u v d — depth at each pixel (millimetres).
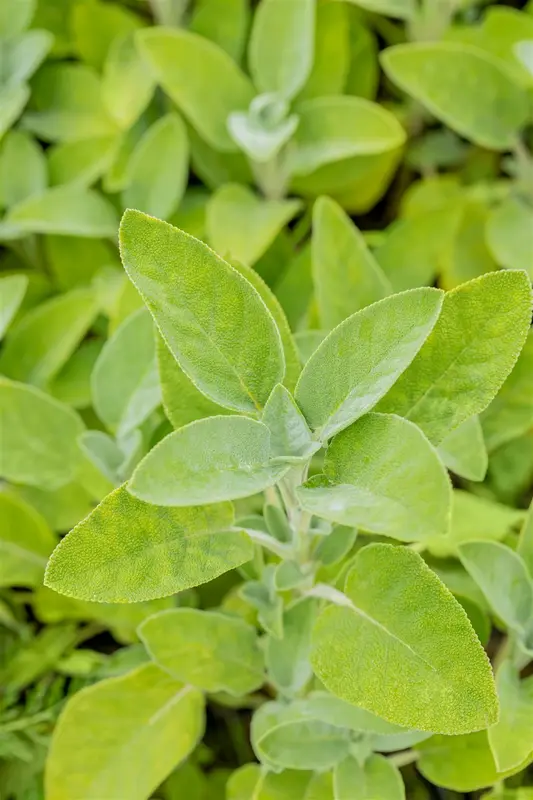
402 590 549
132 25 771
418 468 513
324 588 584
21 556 676
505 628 651
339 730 602
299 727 602
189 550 546
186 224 751
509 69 755
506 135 741
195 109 733
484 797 619
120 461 645
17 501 666
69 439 668
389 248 717
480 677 533
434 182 763
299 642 610
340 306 639
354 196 771
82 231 724
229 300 535
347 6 770
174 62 726
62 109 771
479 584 594
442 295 520
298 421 541
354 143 730
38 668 673
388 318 526
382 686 544
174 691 640
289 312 706
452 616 539
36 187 753
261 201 742
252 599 610
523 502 697
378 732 573
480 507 647
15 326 742
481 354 543
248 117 735
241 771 643
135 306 670
